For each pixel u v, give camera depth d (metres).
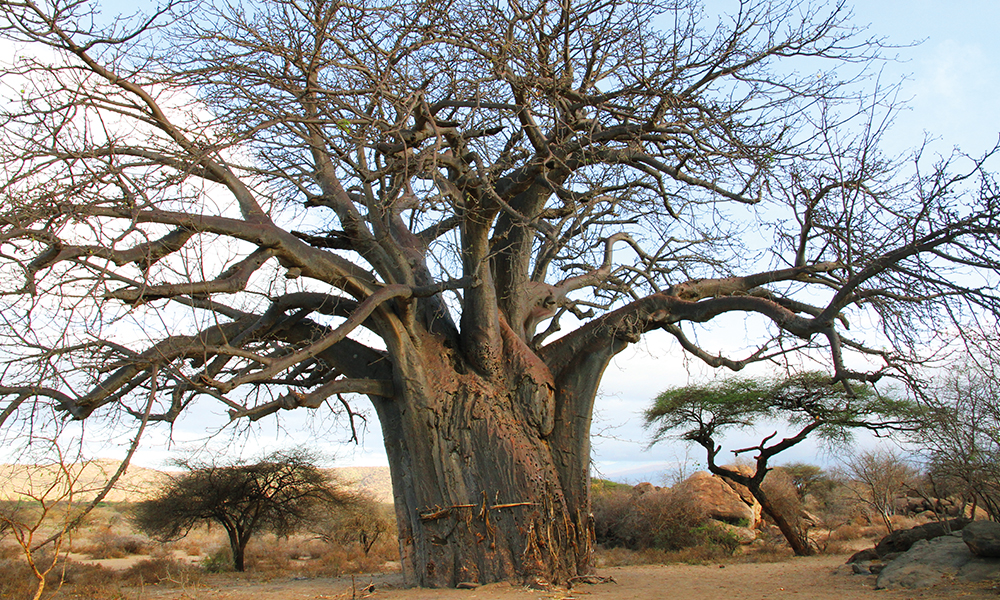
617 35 9.05
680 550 17.88
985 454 10.77
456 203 8.87
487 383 10.25
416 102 7.87
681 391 18.53
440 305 10.77
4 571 13.62
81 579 13.60
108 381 8.44
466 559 9.47
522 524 9.50
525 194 10.40
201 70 8.09
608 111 8.95
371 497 24.61
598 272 12.32
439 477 9.72
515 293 10.97
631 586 9.70
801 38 8.74
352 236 9.90
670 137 9.16
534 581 9.20
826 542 18.31
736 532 19.41
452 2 8.43
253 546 27.50
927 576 8.71
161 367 7.50
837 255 8.70
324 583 12.81
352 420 11.38
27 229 6.43
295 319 10.10
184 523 18.17
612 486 26.47
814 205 8.89
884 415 16.70
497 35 8.47
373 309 9.23
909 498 24.64
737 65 8.68
